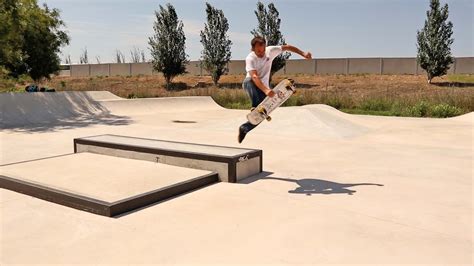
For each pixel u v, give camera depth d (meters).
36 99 13.55
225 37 34.28
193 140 8.60
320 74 38.56
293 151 7.14
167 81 35.00
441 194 4.36
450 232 3.27
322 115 10.51
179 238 3.16
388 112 15.70
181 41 34.34
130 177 4.67
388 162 6.11
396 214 3.70
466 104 15.16
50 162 5.56
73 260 2.79
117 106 15.51
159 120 12.92
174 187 4.29
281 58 32.22
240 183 4.86
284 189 4.59
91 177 4.67
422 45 29.66
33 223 3.51
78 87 33.47
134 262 2.76
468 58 34.38
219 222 3.50
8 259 2.81
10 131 10.30
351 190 4.53
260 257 2.81
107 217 3.63
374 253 2.88
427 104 14.62
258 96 4.41
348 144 7.89
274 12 31.67
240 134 4.50
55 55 20.67
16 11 14.67
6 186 4.59
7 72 18.34
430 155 6.66
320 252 2.89
